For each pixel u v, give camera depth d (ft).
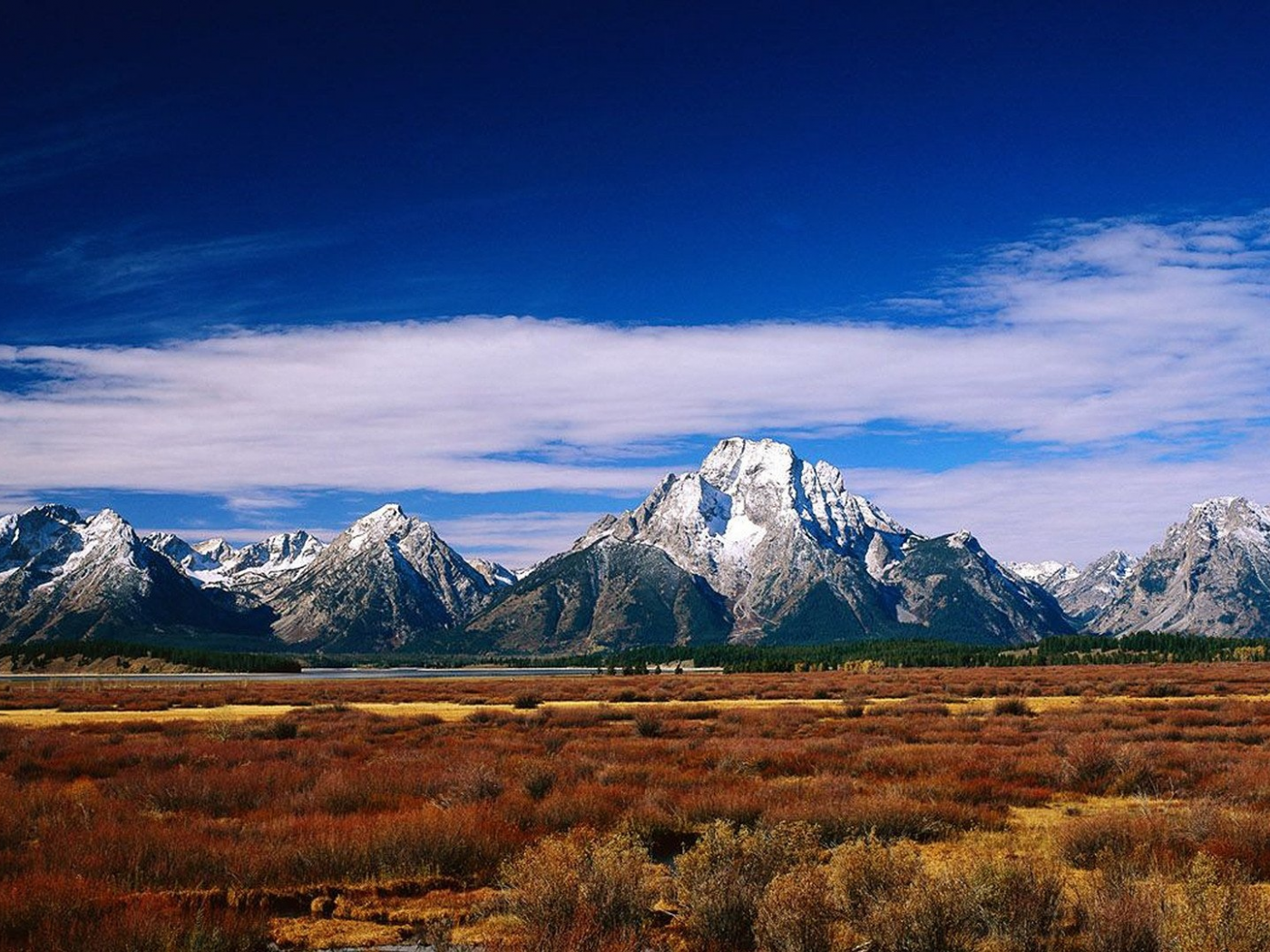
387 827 64.18
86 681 531.91
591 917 45.62
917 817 74.23
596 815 75.05
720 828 54.03
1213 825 65.46
